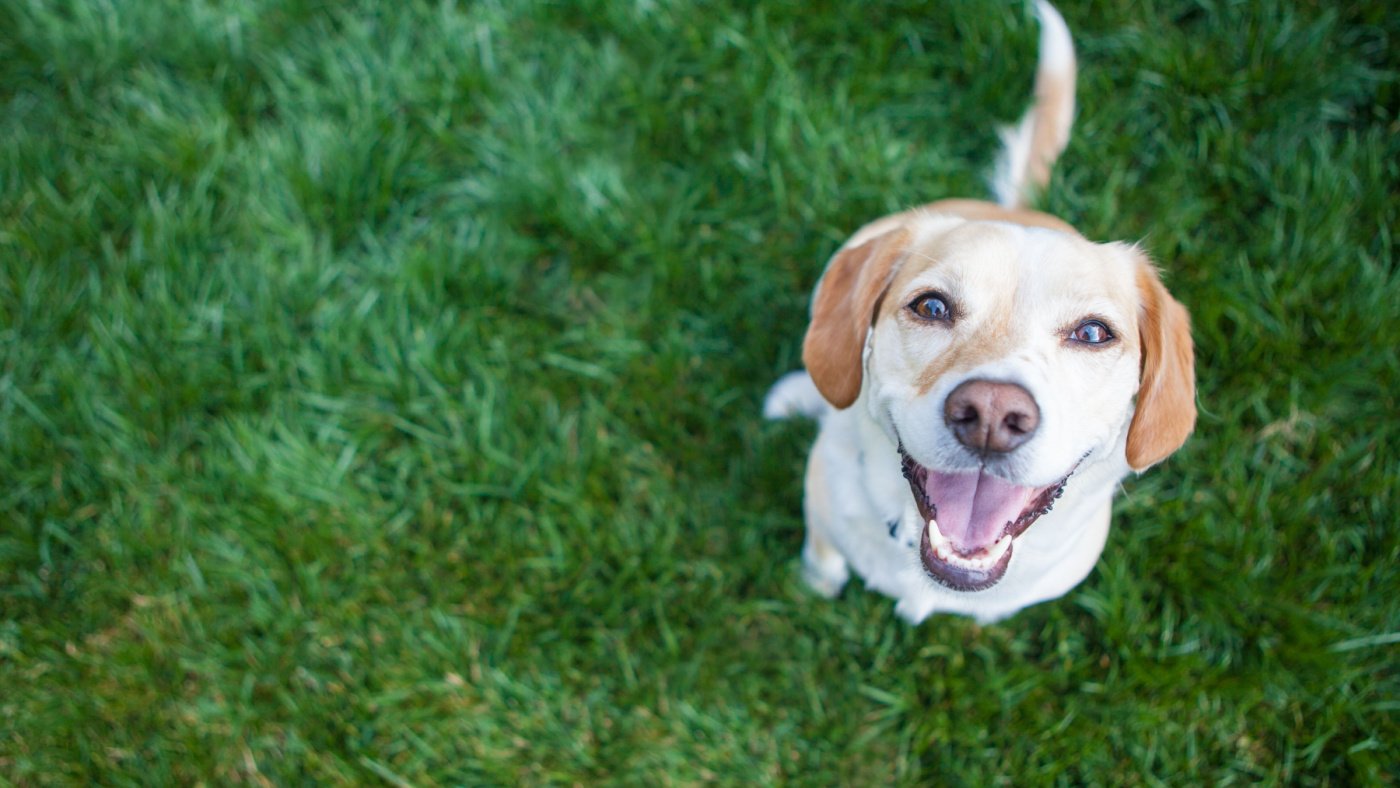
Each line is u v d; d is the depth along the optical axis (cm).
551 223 106
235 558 97
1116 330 74
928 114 109
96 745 92
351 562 97
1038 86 101
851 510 84
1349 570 93
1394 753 89
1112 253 77
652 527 98
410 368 101
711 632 96
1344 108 105
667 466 101
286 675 94
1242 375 98
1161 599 95
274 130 108
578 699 95
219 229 105
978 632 96
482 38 110
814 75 111
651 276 106
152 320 101
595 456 100
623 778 93
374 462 101
